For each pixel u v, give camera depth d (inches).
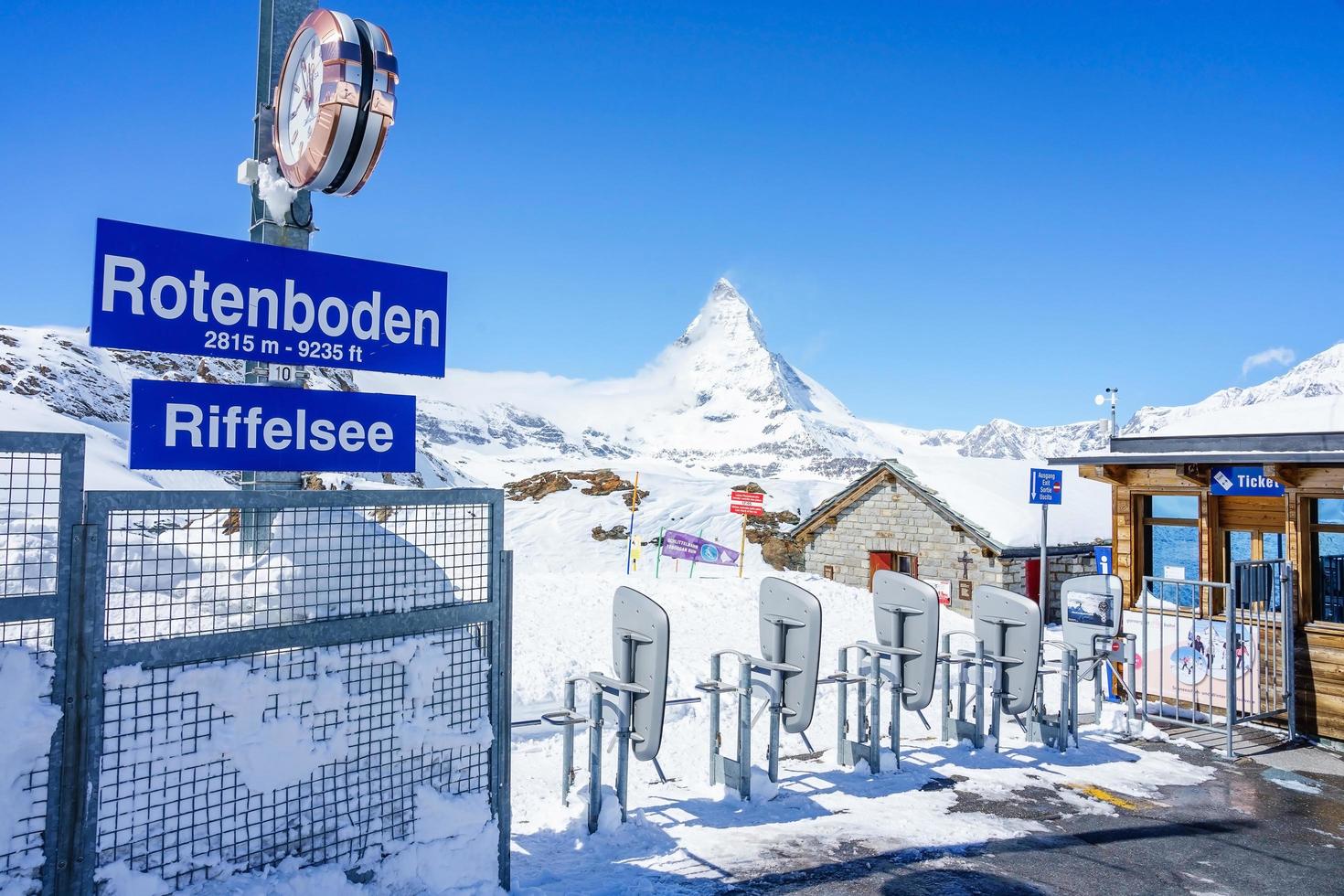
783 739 301.4
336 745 135.6
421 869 145.1
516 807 221.0
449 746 150.9
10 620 106.9
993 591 306.2
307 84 191.5
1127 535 391.5
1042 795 242.7
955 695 370.9
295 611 134.5
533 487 2231.8
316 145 183.9
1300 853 206.7
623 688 202.1
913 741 301.1
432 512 155.3
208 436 152.7
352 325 170.9
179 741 119.6
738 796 228.1
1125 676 375.9
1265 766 283.6
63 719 110.2
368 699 140.3
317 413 166.1
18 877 105.7
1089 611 335.9
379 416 173.9
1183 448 369.1
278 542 140.9
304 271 164.4
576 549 1678.2
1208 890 183.0
